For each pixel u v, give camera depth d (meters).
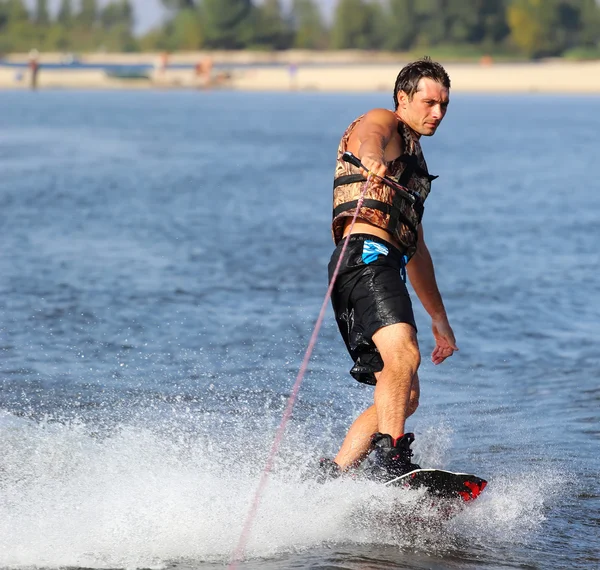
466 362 25.11
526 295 33.31
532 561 13.43
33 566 12.60
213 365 24.02
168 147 112.44
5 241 42.16
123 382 22.28
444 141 130.25
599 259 40.59
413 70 15.89
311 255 40.56
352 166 15.96
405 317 15.37
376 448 14.85
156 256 39.50
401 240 15.89
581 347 26.77
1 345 25.41
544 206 59.78
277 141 126.62
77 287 32.88
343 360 24.88
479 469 17.30
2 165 82.31
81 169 80.19
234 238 44.97
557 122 183.00
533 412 20.97
